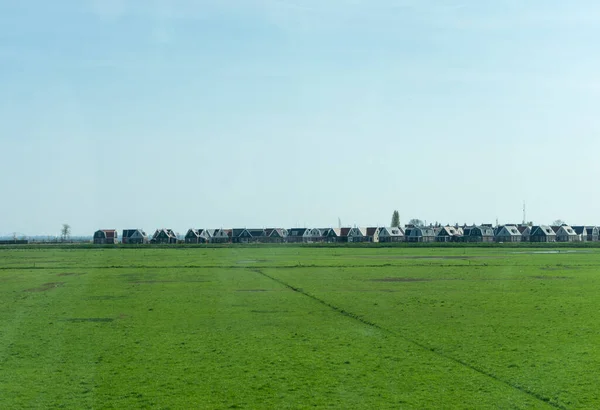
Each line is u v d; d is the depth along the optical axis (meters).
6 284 83.25
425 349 39.84
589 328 46.66
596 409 27.73
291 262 127.88
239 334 45.09
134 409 28.41
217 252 185.50
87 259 144.75
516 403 28.70
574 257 146.88
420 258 143.12
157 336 44.47
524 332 45.16
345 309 57.06
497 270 104.06
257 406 28.70
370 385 31.78
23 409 28.47
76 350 40.06
